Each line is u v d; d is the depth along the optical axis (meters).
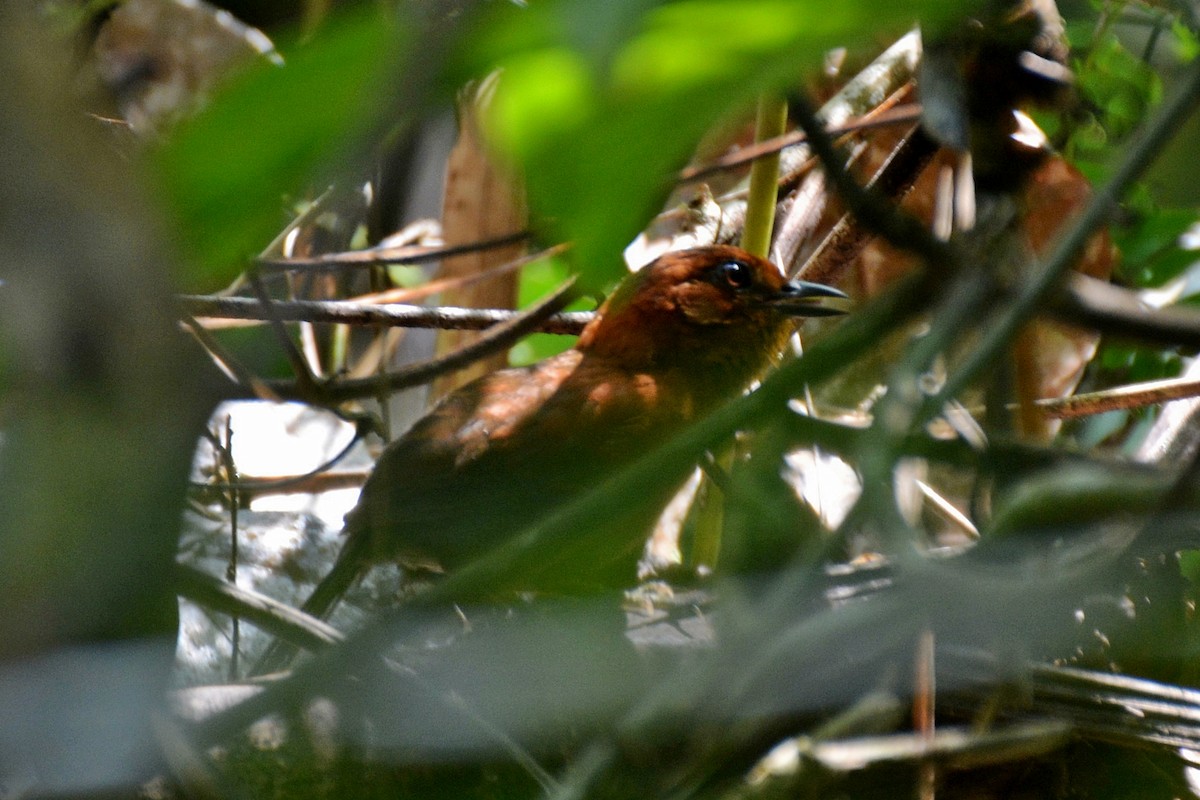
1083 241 1.95
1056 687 3.37
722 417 2.25
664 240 3.50
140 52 3.46
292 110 1.27
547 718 3.36
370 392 3.38
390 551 3.43
